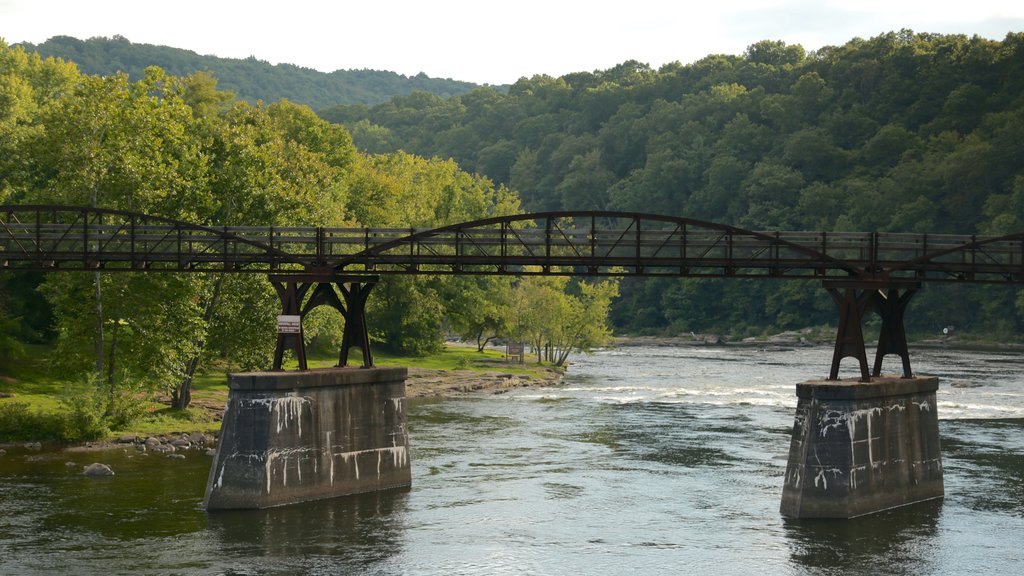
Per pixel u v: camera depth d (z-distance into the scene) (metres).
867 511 49.19
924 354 151.25
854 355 50.47
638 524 48.06
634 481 56.66
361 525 47.34
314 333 85.69
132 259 53.78
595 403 89.38
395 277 121.12
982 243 51.25
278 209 75.00
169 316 69.81
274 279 52.44
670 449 66.00
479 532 46.56
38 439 64.19
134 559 42.19
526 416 80.38
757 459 62.81
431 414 81.25
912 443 51.66
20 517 47.88
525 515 49.44
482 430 73.06
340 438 52.00
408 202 139.00
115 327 69.38
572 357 151.25
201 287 71.06
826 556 43.28
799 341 196.88
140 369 69.50
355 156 130.38
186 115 73.75
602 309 130.38
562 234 52.91
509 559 42.88
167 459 60.69
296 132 121.31
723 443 68.19
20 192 85.81
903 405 51.19
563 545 44.75
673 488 55.12
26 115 103.31
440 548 44.19
